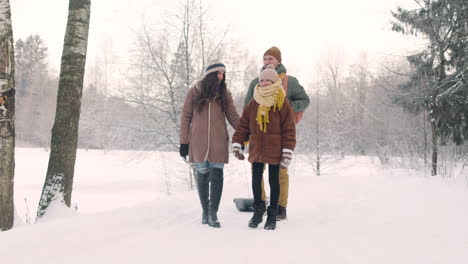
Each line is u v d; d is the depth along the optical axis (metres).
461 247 2.64
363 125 28.38
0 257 2.45
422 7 11.62
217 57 11.91
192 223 3.56
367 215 3.84
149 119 12.31
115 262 2.32
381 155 15.45
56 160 5.10
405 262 2.32
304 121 17.48
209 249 2.58
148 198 12.66
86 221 3.31
